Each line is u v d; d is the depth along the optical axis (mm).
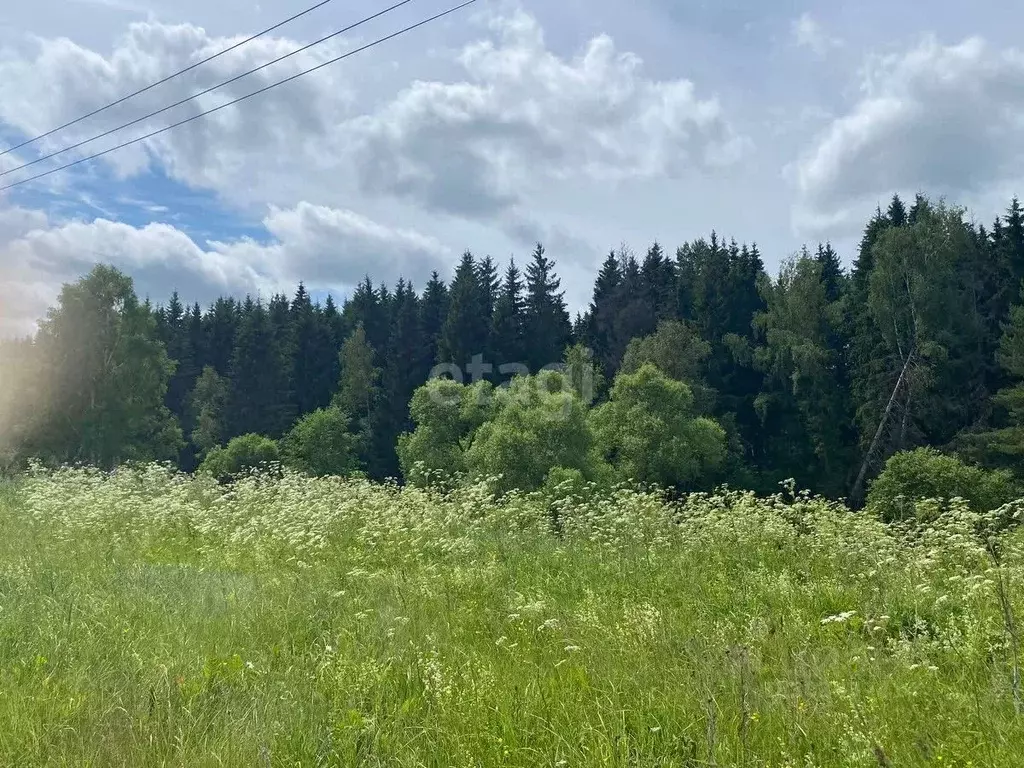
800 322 56375
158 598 7266
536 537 11836
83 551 9805
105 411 54688
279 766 3930
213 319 89875
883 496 27250
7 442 52844
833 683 4602
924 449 28219
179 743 4113
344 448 61125
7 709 4508
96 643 5781
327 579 8117
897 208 66375
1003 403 46219
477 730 4191
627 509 12000
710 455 47406
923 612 6492
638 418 46375
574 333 73750
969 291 52125
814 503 12156
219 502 14633
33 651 5582
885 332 50438
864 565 8633
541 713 4402
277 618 6566
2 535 11023
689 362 57531
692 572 8602
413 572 8672
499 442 39531
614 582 8344
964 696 4461
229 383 77688
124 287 56750
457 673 5031
